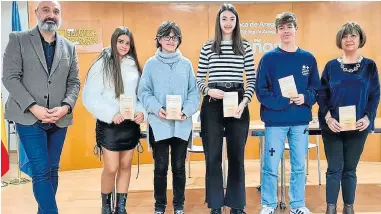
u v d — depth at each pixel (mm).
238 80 2805
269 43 5559
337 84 2795
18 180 4547
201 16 5547
